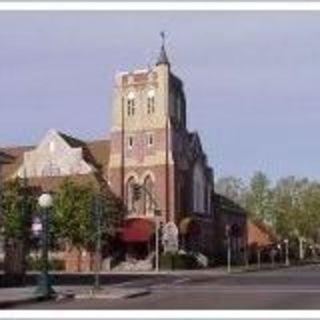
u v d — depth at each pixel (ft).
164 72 288.10
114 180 288.71
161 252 267.80
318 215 454.81
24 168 279.08
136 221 269.85
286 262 352.69
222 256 324.80
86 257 253.24
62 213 236.43
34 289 129.08
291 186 457.68
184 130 300.20
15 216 210.59
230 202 367.25
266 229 403.13
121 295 116.16
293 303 99.45
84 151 296.51
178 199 287.48
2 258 188.03
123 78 293.02
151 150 286.66
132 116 290.76
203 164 318.24
